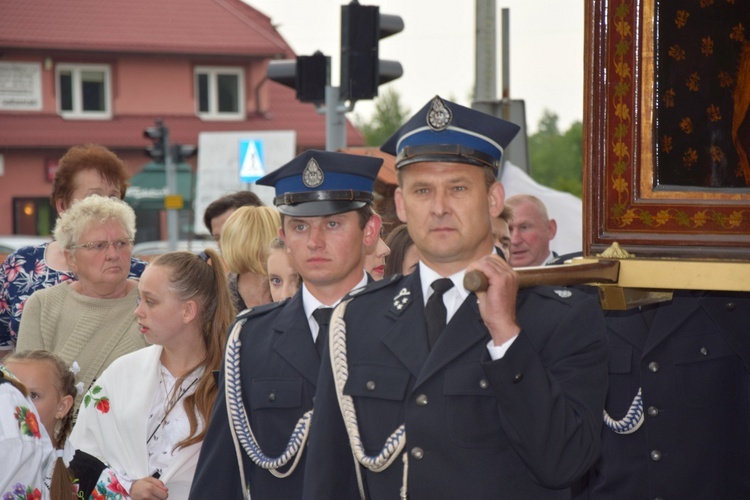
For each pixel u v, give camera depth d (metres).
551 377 4.25
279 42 54.62
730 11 4.71
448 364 4.50
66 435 7.02
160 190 46.69
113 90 52.72
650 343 6.34
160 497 6.25
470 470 4.42
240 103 54.84
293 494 5.32
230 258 8.20
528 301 4.55
